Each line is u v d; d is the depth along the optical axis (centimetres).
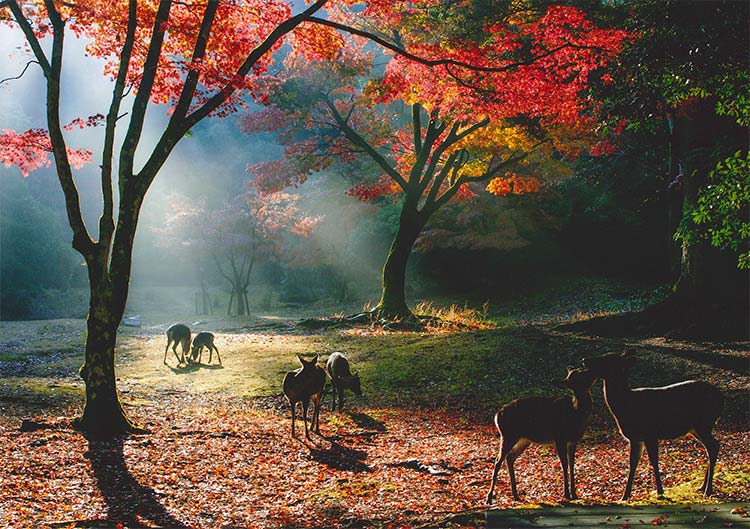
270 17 1263
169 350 2061
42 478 762
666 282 3341
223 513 692
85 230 1010
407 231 2517
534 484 773
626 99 1451
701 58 1177
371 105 2420
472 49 1444
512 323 2567
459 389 1433
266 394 1433
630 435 658
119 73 1041
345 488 784
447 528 553
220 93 1095
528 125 2256
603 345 1636
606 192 3309
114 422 995
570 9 1411
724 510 550
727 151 1519
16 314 4359
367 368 1658
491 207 3469
